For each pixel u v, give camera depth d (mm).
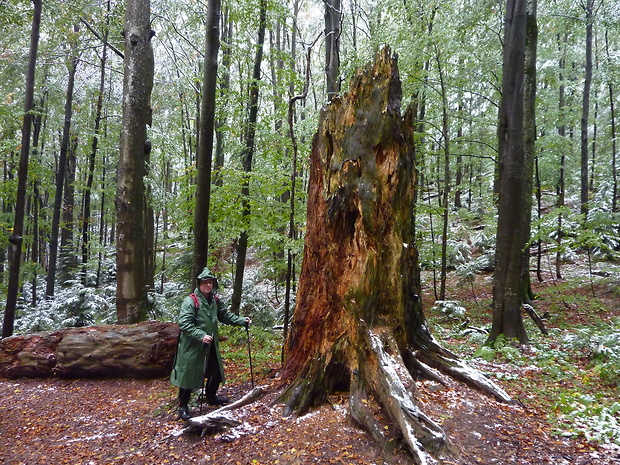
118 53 11055
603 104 16891
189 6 11633
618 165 15992
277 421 3775
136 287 7379
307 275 4609
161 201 9852
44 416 4773
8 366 6340
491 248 14938
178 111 17031
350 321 4094
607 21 11609
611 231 12328
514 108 6844
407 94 11180
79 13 10570
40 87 14820
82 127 15680
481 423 3609
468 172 24297
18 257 8297
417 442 3049
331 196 4426
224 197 7906
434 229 13383
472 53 10914
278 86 9320
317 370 4086
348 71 9852
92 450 3773
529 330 7848
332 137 4617
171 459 3438
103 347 6047
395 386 3482
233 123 10273
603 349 5645
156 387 5613
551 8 12844
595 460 3113
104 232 24250
